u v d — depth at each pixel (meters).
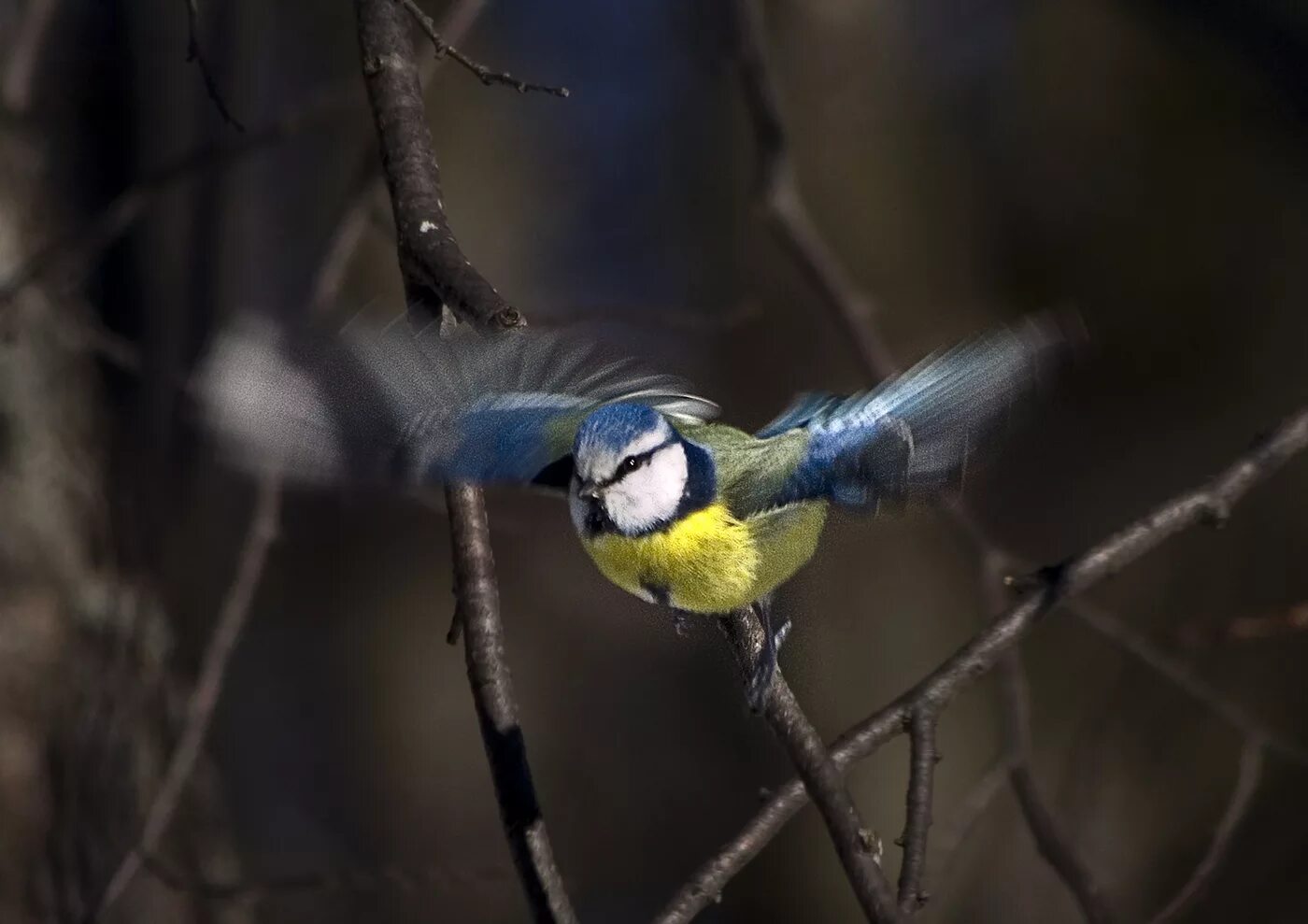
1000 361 5.59
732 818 14.00
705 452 6.31
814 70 13.65
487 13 15.33
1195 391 13.32
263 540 8.19
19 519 10.19
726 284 14.55
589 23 16.02
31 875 9.81
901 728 5.97
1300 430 6.84
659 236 15.28
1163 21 11.55
